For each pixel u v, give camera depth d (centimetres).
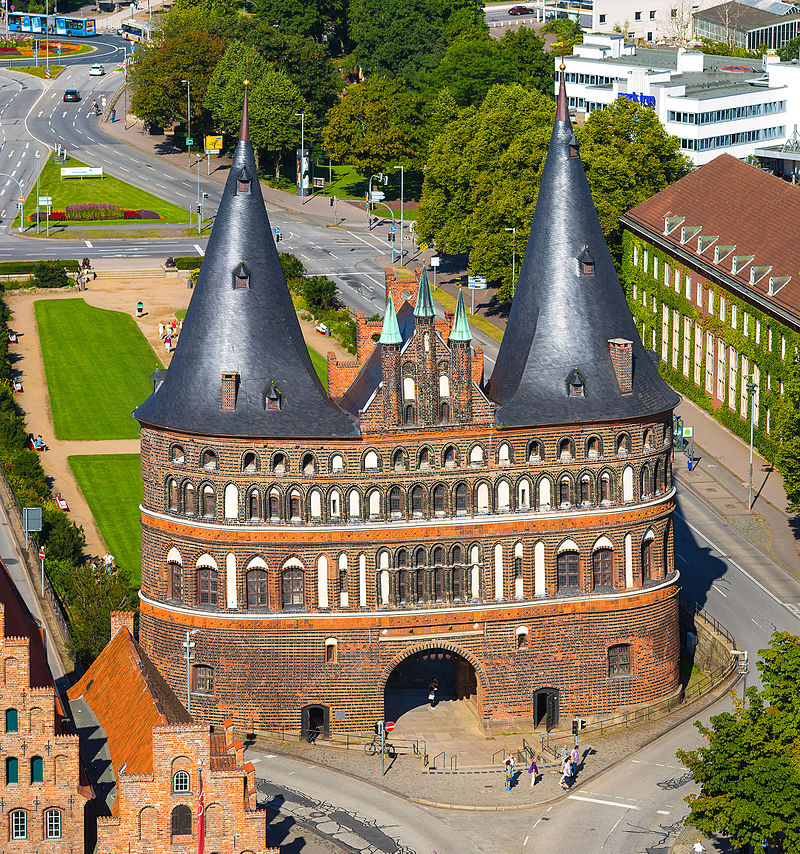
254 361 16300
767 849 14012
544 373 16662
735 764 13612
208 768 12656
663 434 17000
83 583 17700
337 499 16275
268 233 16600
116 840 12656
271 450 16162
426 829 14812
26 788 12912
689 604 18888
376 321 17625
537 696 16800
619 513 16738
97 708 14475
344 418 16262
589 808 15200
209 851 12725
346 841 14562
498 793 15450
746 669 16925
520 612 16638
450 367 16262
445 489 16438
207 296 16462
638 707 16988
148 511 16575
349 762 16038
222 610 16362
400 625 16438
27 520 18712
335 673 16425
